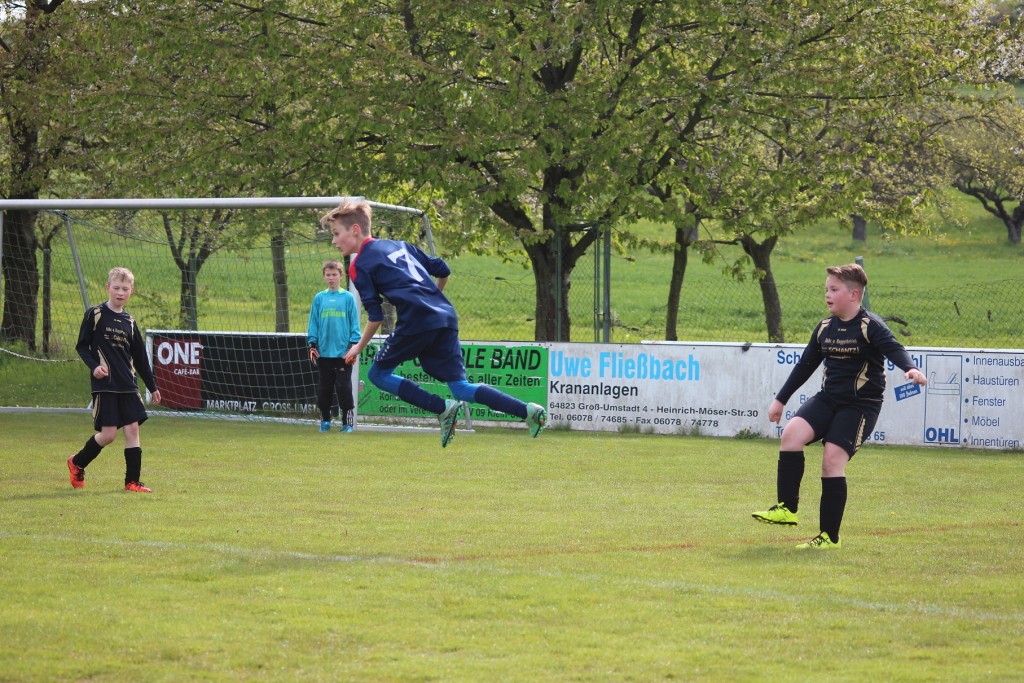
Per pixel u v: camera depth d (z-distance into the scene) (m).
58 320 39.03
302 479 20.58
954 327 51.50
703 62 40.41
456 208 43.44
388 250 14.10
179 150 40.88
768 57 37.28
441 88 36.06
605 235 34.38
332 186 39.12
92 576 12.39
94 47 39.59
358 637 10.09
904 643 10.06
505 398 13.73
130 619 10.61
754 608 11.23
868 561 13.53
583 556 13.70
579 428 30.45
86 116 40.09
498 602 11.37
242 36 39.28
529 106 35.06
